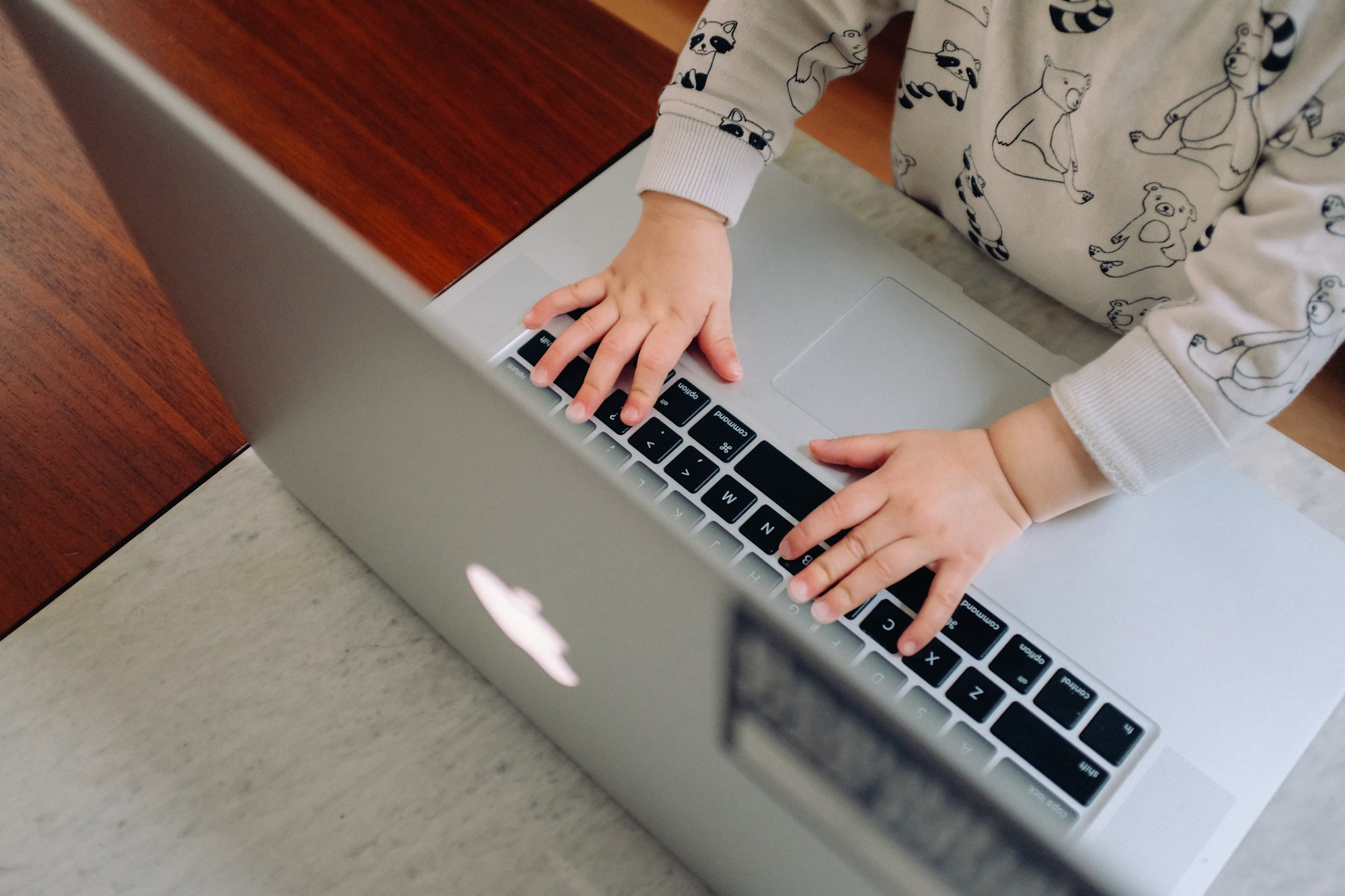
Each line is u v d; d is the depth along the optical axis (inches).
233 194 16.9
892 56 44.1
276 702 23.5
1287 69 16.4
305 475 22.4
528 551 15.2
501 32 21.5
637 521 14.9
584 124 20.6
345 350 15.7
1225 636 14.6
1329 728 15.6
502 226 18.8
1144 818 13.0
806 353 17.6
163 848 22.1
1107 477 16.3
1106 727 13.8
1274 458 19.5
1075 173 21.0
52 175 22.8
